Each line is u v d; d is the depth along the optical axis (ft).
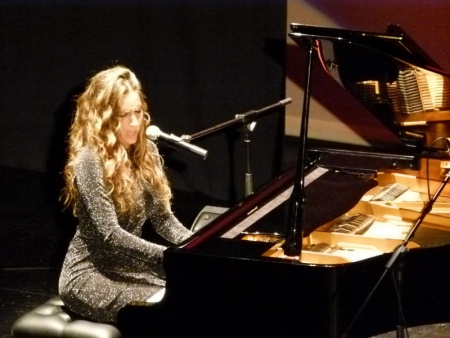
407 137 38.78
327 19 50.57
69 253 34.24
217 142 56.24
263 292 28.48
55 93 61.93
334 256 31.32
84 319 33.50
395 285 29.22
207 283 28.94
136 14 56.70
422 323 32.30
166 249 29.48
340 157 41.63
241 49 53.93
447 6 47.37
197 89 55.88
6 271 47.09
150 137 34.55
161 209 35.86
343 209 35.50
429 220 36.45
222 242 30.73
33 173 63.72
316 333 28.35
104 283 33.47
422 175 39.65
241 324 28.94
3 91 64.08
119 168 32.99
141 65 57.47
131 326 30.22
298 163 30.17
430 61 32.30
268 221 33.35
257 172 55.62
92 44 59.11
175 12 55.36
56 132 62.69
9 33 62.28
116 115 32.83
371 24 49.52
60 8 59.52
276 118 54.29
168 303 29.48
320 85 52.01
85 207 33.14
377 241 33.53
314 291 28.04
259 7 52.75
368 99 35.99
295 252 30.04
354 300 29.12
